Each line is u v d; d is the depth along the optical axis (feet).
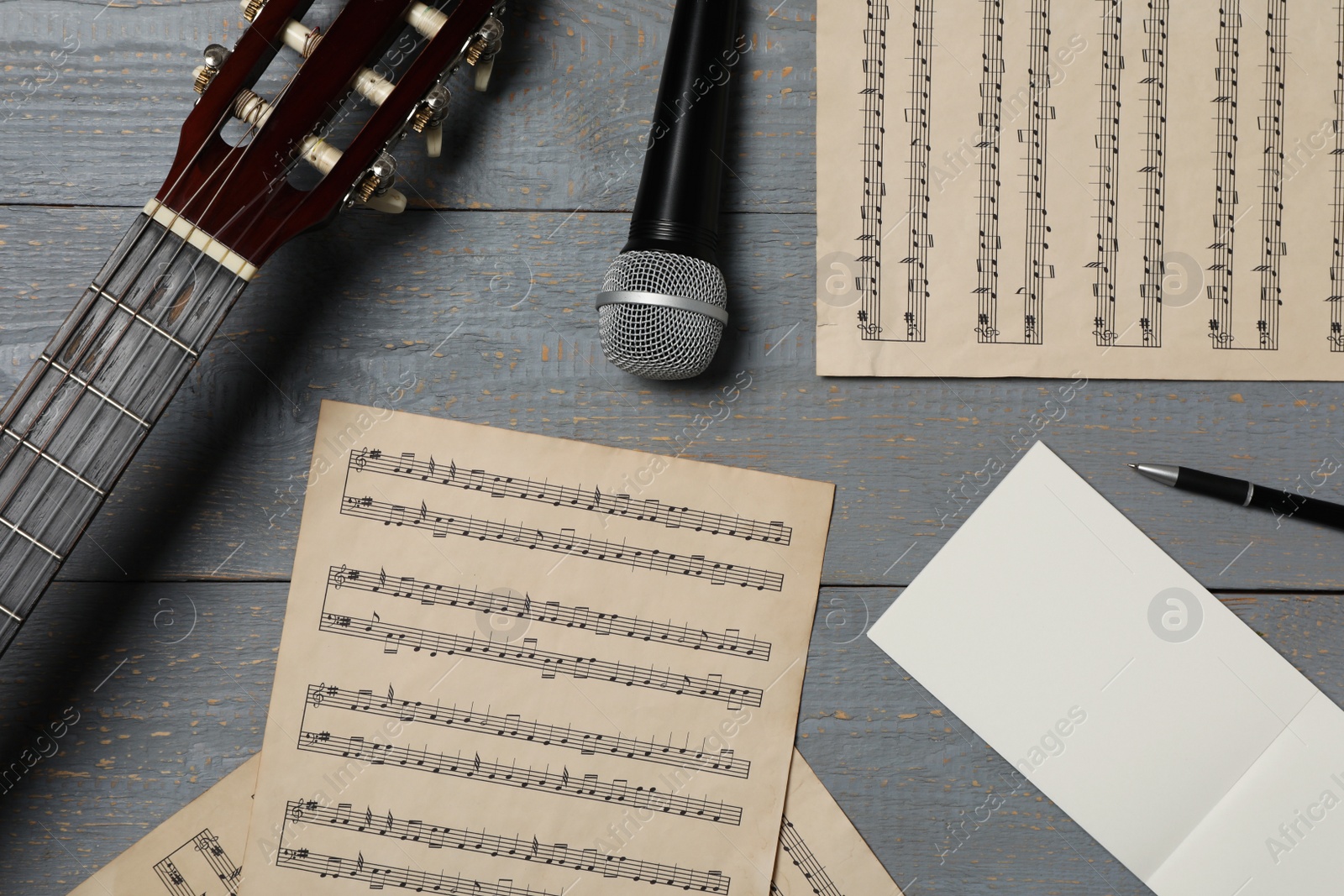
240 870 3.30
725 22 3.25
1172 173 3.33
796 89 3.34
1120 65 3.33
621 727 3.31
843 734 3.32
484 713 3.31
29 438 3.12
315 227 3.16
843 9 3.32
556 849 3.30
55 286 3.32
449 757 3.31
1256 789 3.31
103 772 3.31
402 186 3.33
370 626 3.31
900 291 3.33
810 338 3.34
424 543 3.32
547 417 3.33
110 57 3.32
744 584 3.32
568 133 3.34
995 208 3.33
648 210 3.23
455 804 3.30
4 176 3.32
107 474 3.13
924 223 3.33
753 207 3.34
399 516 3.32
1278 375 3.33
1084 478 3.34
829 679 3.33
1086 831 3.31
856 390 3.34
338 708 3.30
